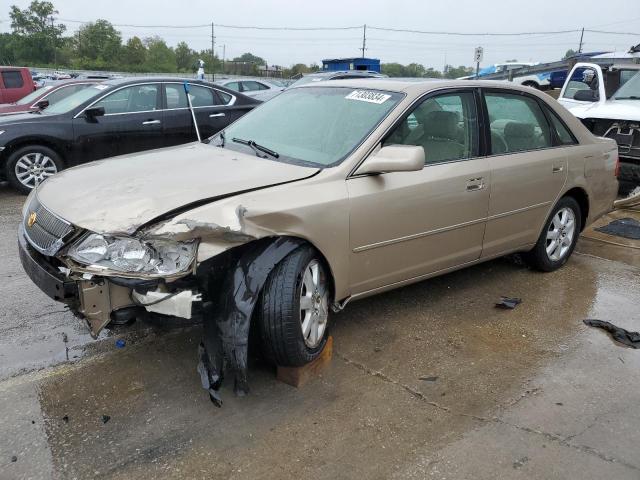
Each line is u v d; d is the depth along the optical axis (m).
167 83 8.73
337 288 3.44
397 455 2.70
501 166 4.25
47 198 3.20
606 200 5.43
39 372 3.33
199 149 4.02
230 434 2.82
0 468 2.56
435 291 4.64
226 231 2.75
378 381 3.31
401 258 3.75
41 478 2.51
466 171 4.00
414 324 4.04
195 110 8.89
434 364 3.52
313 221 3.17
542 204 4.69
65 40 75.81
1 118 8.05
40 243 3.00
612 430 2.91
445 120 3.99
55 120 7.88
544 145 4.73
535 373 3.44
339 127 3.77
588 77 9.96
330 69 25.70
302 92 4.43
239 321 2.86
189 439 2.78
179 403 3.06
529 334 3.95
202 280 2.86
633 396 3.22
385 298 4.47
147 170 3.42
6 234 6.04
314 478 2.54
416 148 3.32
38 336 3.76
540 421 2.97
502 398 3.17
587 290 4.77
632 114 7.77
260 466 2.61
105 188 3.12
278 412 3.00
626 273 5.22
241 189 3.07
